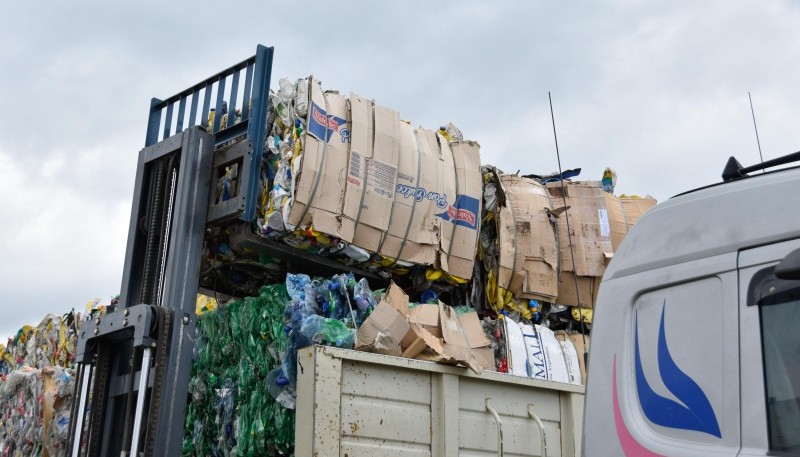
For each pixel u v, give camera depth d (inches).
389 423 194.1
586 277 269.7
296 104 225.0
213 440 230.8
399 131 241.9
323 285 215.2
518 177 279.7
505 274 259.8
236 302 233.6
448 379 205.5
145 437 209.3
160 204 239.0
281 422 200.7
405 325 205.2
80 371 231.6
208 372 238.4
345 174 226.1
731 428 96.1
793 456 89.8
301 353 190.7
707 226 107.2
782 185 101.8
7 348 385.7
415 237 239.3
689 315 105.2
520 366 237.0
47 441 283.0
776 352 94.9
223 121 246.7
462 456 202.7
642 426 106.5
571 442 224.4
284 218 218.2
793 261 90.9
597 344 115.4
